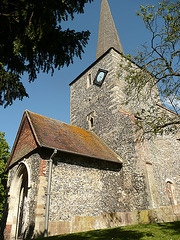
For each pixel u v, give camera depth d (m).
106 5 22.08
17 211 10.35
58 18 6.06
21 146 11.44
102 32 20.17
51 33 6.30
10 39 6.02
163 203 11.41
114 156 11.96
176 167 14.09
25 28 5.46
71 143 10.67
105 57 16.31
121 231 6.79
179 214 12.03
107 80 15.17
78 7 6.37
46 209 7.89
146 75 8.02
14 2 5.40
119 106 13.51
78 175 9.66
